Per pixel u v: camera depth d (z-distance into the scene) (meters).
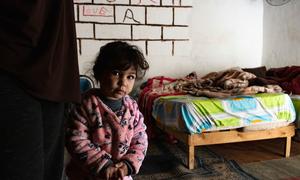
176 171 2.29
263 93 2.75
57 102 0.76
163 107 2.68
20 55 0.63
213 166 2.38
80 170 1.01
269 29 4.05
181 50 3.93
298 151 2.76
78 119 0.96
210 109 2.34
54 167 0.84
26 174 0.64
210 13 3.98
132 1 3.66
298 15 3.47
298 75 3.10
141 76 1.09
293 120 2.61
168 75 3.93
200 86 3.30
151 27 3.77
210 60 4.07
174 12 3.83
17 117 0.62
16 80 0.62
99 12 3.57
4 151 0.60
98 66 1.01
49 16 0.70
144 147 1.03
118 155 0.97
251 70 3.58
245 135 2.47
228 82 3.09
